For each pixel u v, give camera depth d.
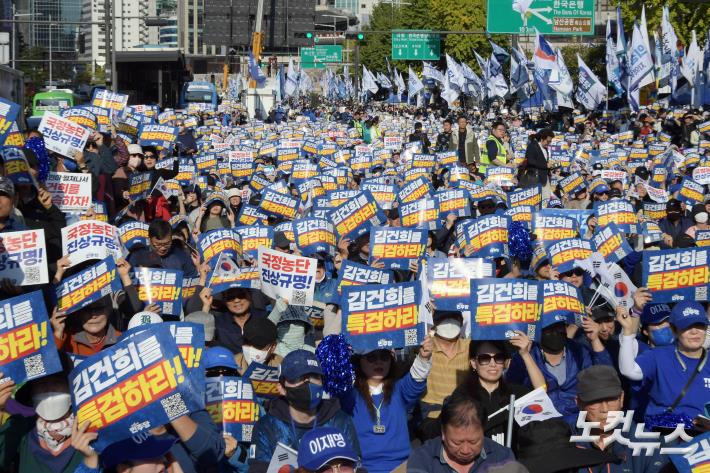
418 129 35.88
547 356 8.64
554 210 17.22
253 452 7.13
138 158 21.16
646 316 9.78
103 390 6.02
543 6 49.09
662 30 54.50
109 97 27.61
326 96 125.19
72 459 6.57
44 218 12.27
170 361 6.05
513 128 52.22
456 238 13.70
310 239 13.41
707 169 23.72
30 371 6.79
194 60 148.12
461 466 6.63
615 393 7.01
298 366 7.00
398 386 8.03
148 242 13.13
